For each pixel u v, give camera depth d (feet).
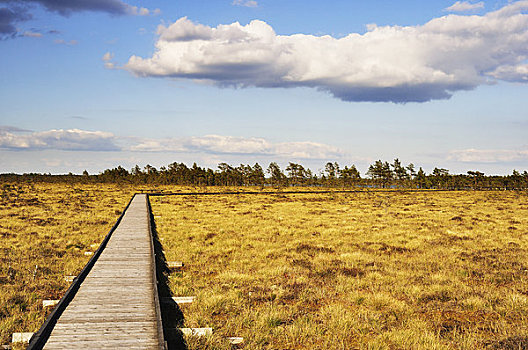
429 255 54.90
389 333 27.22
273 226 82.94
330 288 39.27
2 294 33.24
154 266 37.01
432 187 368.89
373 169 372.58
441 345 25.26
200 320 28.84
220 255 54.03
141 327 24.36
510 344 24.73
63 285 37.88
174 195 199.21
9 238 61.77
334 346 25.49
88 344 21.66
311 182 376.27
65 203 131.23
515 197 216.13
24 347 23.38
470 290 37.76
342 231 76.95
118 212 104.53
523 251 58.34
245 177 363.56
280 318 29.81
